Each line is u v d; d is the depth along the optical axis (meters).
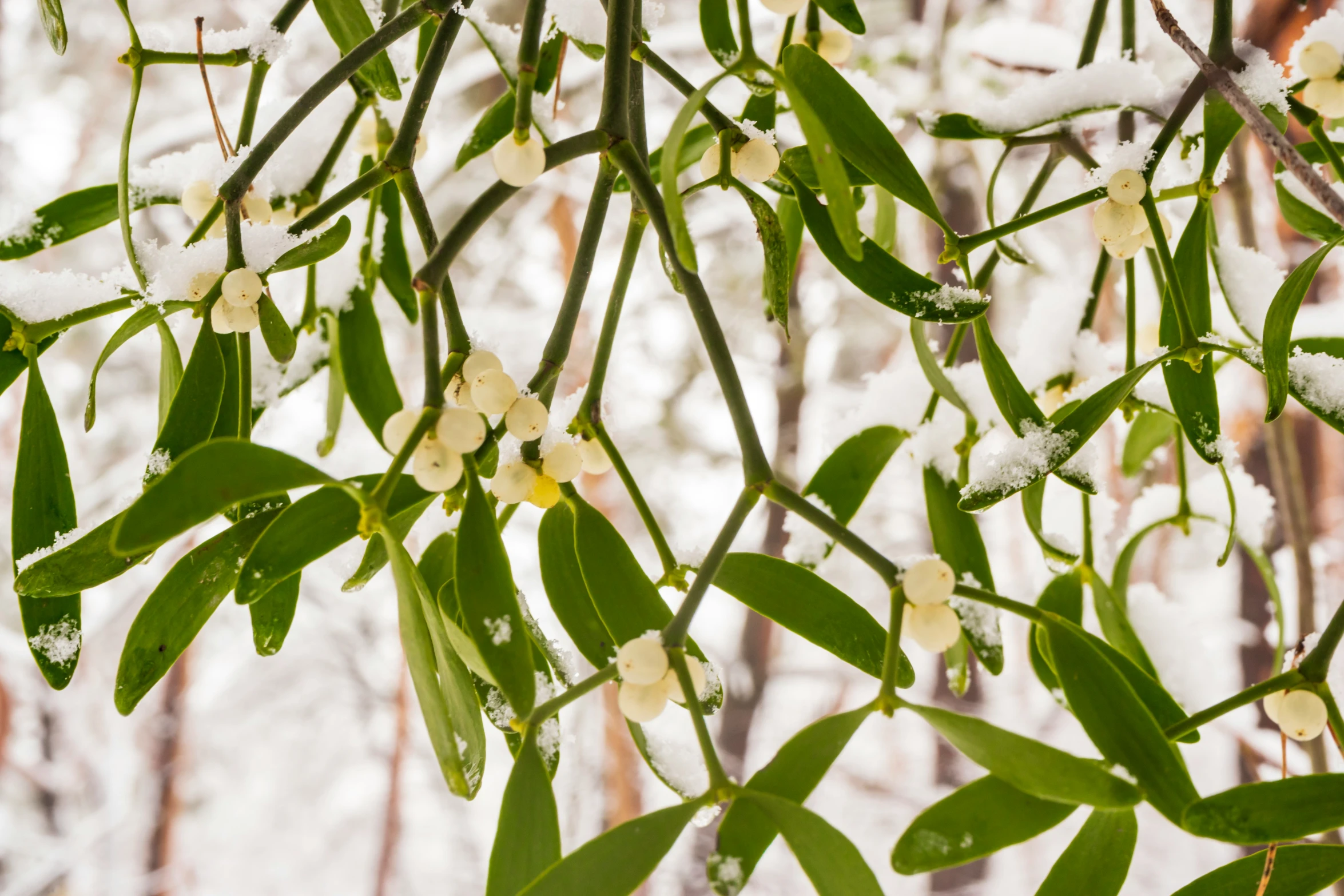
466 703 0.55
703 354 3.21
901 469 3.36
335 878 4.59
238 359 0.61
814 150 0.53
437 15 0.59
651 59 0.60
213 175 0.64
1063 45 0.93
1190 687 0.71
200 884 4.41
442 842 4.68
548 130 0.63
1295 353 0.59
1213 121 0.60
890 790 3.70
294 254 0.59
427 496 0.59
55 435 0.59
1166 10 0.58
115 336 0.58
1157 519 0.75
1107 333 1.82
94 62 3.05
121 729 3.44
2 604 3.32
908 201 0.59
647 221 0.60
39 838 3.68
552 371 0.59
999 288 2.34
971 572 0.64
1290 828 0.54
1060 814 0.53
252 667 4.36
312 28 1.85
